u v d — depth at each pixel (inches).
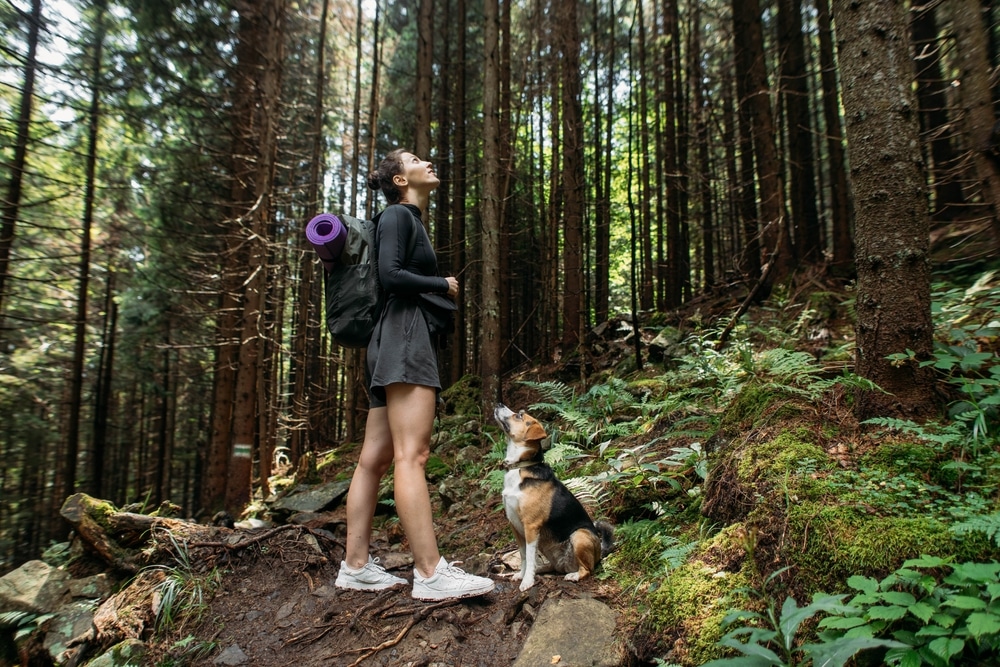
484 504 184.4
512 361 504.7
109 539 141.9
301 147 544.4
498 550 144.3
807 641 72.0
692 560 96.0
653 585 99.3
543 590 111.0
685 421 162.4
